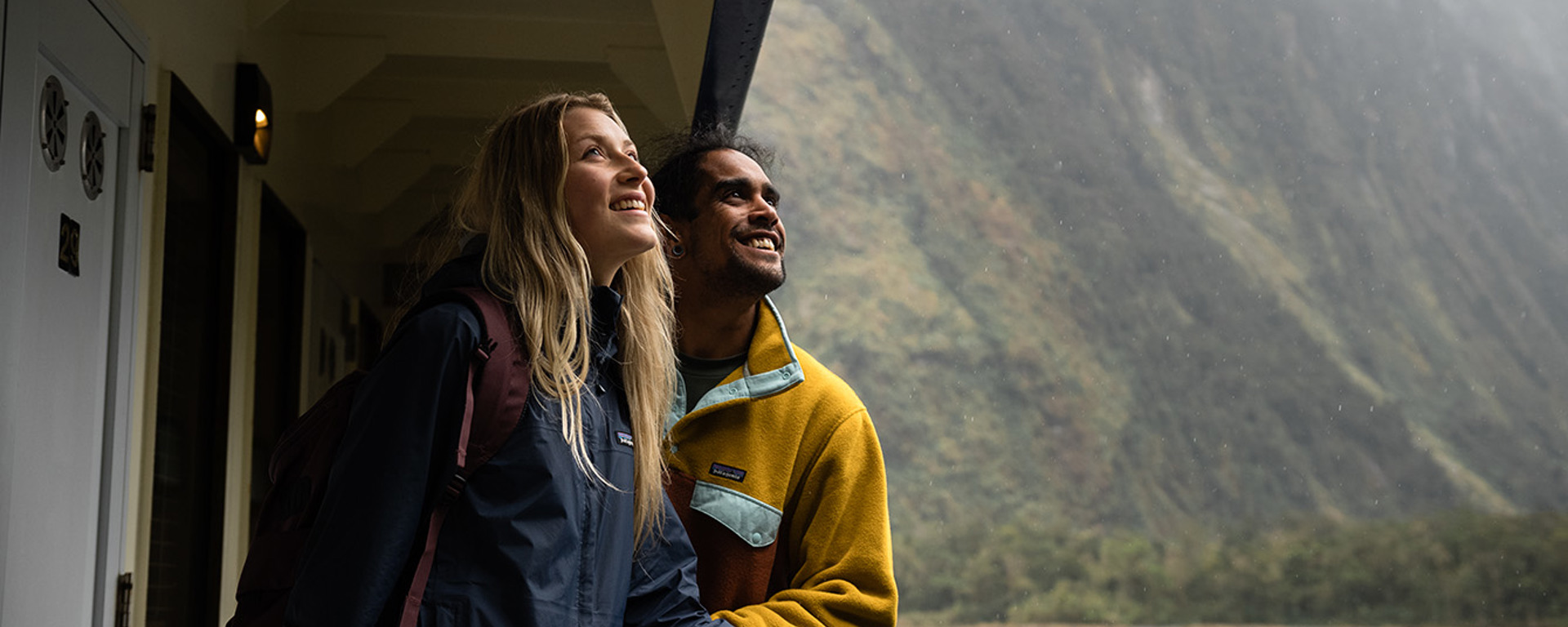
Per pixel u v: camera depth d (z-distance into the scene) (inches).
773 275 74.2
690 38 145.4
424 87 215.6
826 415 74.4
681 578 62.6
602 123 59.2
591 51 188.5
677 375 72.3
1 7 80.3
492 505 50.4
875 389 1750.7
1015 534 1649.9
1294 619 1622.8
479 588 49.5
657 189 76.7
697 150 77.5
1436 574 1630.2
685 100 155.8
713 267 74.2
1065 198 1991.9
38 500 91.0
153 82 118.1
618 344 61.3
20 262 84.0
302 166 197.3
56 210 94.2
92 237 103.3
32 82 86.1
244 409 159.2
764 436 72.9
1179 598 1636.3
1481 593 1610.5
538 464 51.4
